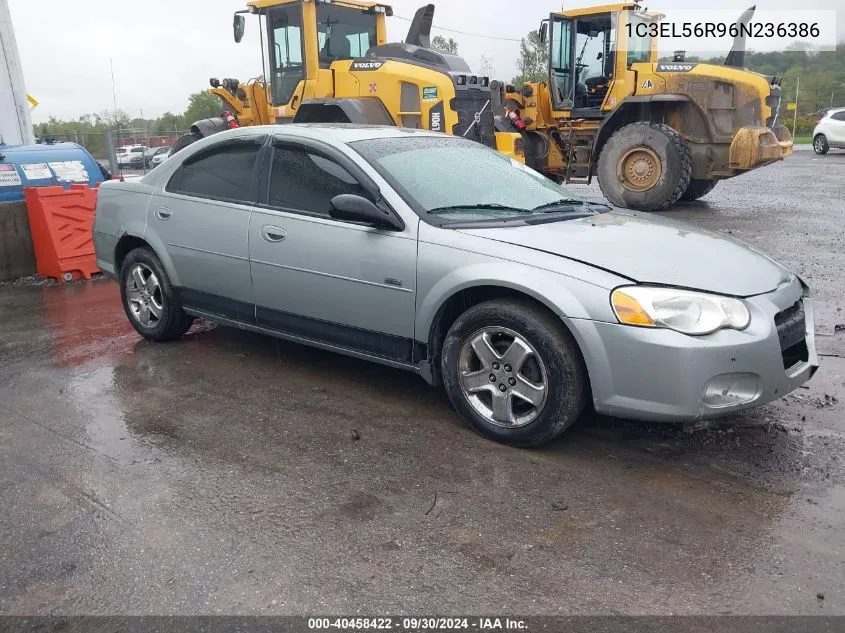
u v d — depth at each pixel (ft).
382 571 9.27
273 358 17.44
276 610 8.57
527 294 11.98
